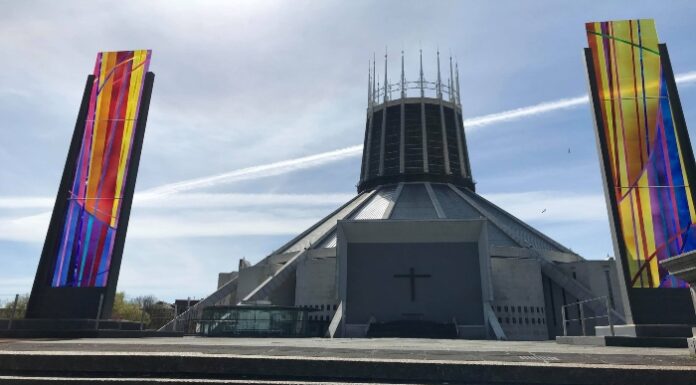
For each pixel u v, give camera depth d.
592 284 50.81
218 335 38.16
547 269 51.84
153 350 8.20
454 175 77.62
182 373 6.63
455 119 82.62
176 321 39.84
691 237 18.02
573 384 6.19
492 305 48.72
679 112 19.42
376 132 82.19
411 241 45.62
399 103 81.56
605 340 16.09
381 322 42.38
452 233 45.34
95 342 12.55
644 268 18.03
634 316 17.50
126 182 20.66
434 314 43.44
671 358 7.83
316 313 50.28
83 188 20.58
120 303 73.06
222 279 65.31
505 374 6.34
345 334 40.56
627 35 20.78
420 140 78.25
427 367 6.46
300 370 6.55
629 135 19.58
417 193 70.56
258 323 38.94
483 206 71.00
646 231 18.42
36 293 19.22
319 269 52.22
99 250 19.81
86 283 19.39
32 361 6.73
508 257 53.25
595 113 20.02
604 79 20.41
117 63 22.41
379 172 78.00
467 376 6.38
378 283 44.59
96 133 21.30
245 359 6.64
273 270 56.53
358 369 6.50
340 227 45.19
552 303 52.62
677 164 18.89
